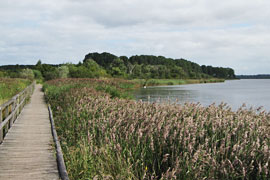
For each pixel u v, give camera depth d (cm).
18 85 2288
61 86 2002
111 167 530
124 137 625
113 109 885
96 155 570
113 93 1948
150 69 9400
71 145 754
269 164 436
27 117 1220
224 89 4606
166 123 616
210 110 798
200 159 466
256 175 450
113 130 618
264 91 4003
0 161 609
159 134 566
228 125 599
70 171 566
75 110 988
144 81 6253
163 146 527
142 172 502
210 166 452
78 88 1656
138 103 984
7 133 890
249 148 488
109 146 583
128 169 480
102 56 11275
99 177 503
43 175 532
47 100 1867
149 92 3531
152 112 772
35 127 995
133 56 12131
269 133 570
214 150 482
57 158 613
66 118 995
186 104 863
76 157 623
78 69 5138
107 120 723
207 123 648
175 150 520
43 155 658
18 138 823
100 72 5834
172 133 585
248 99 2606
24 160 619
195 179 441
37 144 757
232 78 18438
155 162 524
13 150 696
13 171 551
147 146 552
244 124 622
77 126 826
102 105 947
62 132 877
